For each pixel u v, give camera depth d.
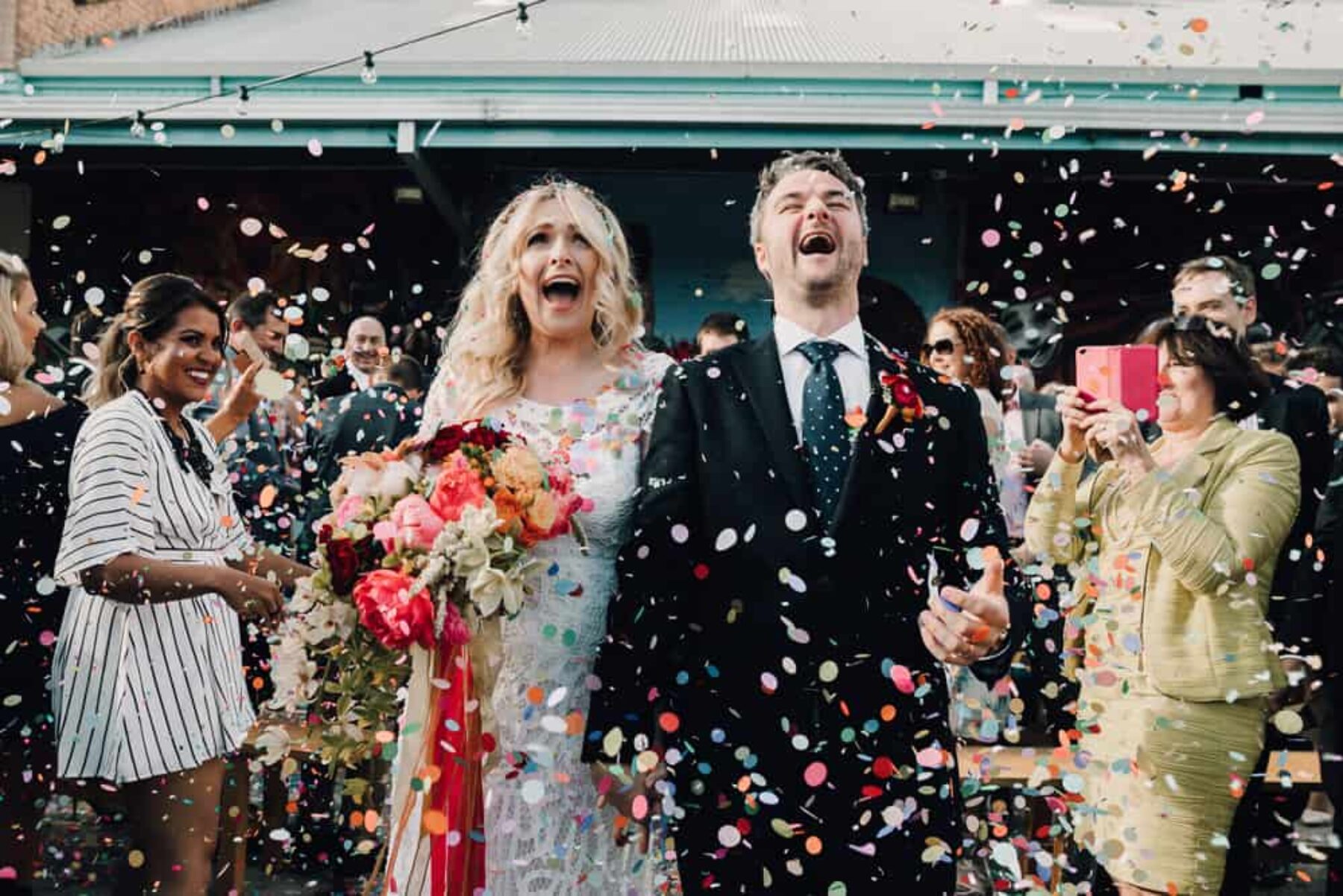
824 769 1.98
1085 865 2.87
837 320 2.24
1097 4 8.20
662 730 2.17
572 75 6.16
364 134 6.27
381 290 7.39
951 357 4.17
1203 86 5.85
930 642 1.96
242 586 2.55
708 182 7.59
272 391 2.76
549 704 2.05
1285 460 2.68
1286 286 7.02
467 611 2.14
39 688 2.94
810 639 2.05
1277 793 3.13
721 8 8.58
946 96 6.01
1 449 2.88
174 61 6.25
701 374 2.23
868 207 7.47
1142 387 2.69
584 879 2.23
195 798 2.67
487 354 2.48
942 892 2.04
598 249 2.44
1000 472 3.83
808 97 6.08
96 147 7.00
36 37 6.71
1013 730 2.43
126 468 2.57
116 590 2.51
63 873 3.58
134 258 7.35
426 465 2.29
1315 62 6.11
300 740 3.39
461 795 2.15
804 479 2.11
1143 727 2.62
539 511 2.14
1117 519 2.79
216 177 7.39
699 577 2.14
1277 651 2.65
